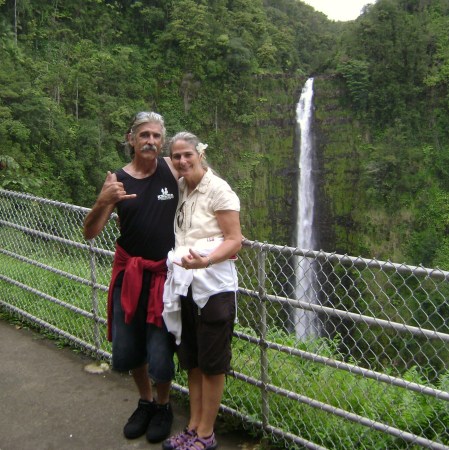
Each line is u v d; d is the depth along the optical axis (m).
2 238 5.37
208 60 36.94
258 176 37.41
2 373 3.85
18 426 3.10
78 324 4.50
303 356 2.69
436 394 2.24
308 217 37.31
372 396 3.04
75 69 29.48
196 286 2.46
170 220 2.70
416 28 35.78
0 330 4.78
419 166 34.53
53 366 3.96
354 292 15.20
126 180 2.71
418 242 33.12
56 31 32.28
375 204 34.47
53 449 2.85
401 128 35.31
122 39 37.19
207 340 2.49
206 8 38.88
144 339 2.86
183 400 3.35
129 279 2.69
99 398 3.43
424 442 2.33
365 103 36.16
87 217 2.71
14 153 21.42
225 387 3.22
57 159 24.33
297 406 2.98
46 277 4.97
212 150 36.84
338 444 2.77
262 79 38.19
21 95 23.30
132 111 31.27
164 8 38.69
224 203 2.46
